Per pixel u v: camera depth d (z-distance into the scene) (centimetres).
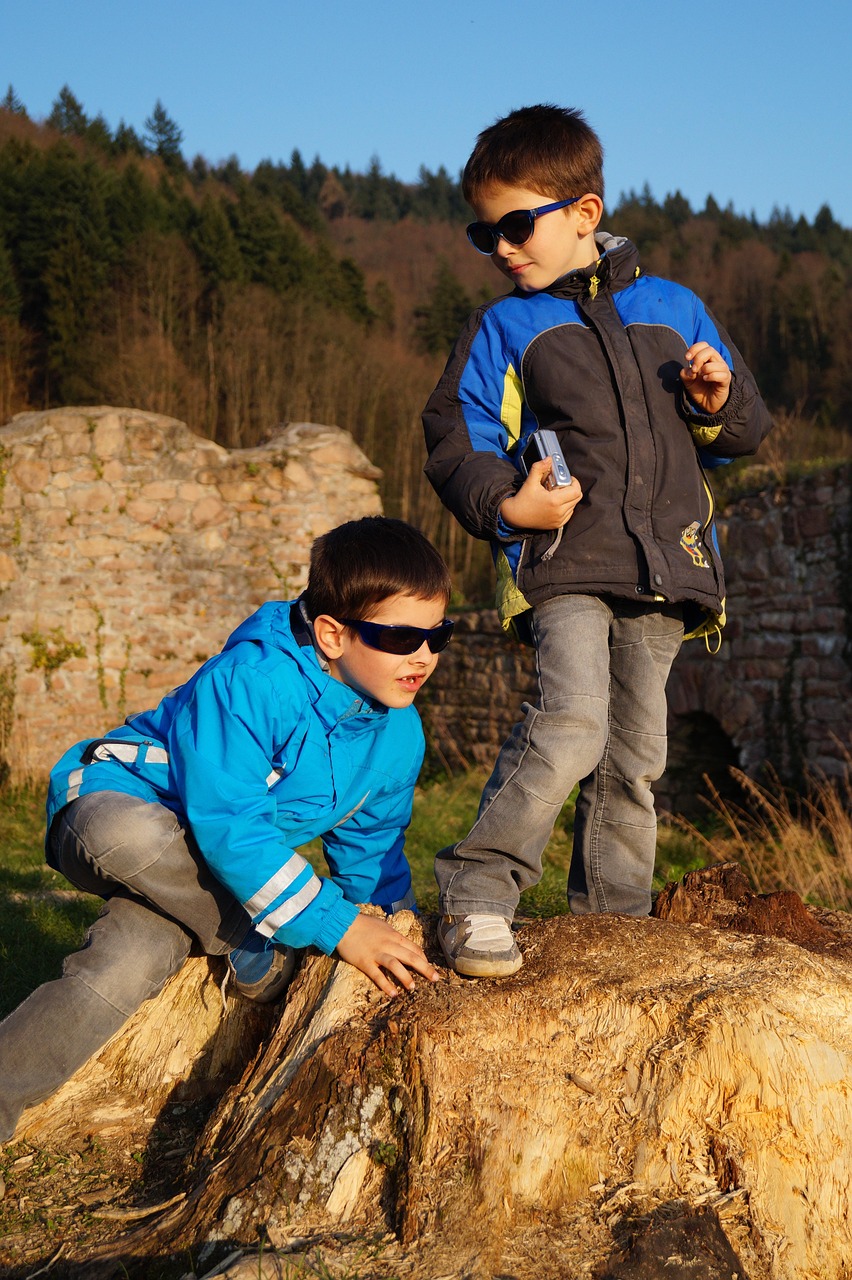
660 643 230
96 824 209
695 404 222
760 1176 179
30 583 1138
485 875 210
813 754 822
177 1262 175
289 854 206
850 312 3219
